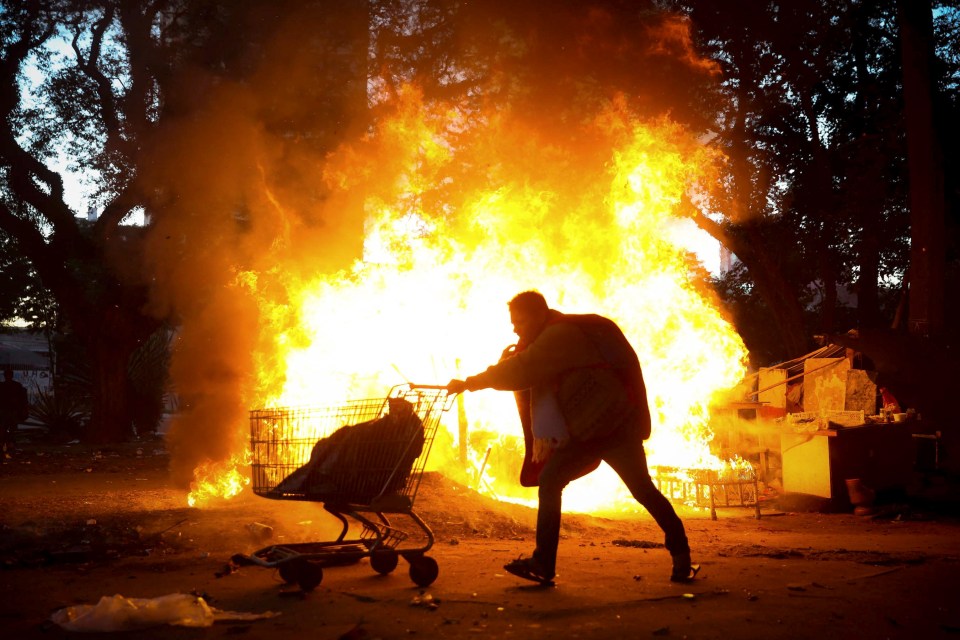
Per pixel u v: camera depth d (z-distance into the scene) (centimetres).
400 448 566
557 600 507
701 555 700
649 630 440
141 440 2114
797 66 2145
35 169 1962
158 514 844
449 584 559
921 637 428
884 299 2781
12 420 1953
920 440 1337
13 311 2922
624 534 884
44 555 685
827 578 575
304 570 538
